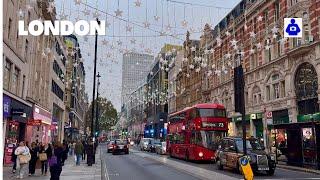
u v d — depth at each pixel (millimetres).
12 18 24578
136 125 120625
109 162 28328
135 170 21219
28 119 29484
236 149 19391
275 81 34656
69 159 32688
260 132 37031
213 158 26031
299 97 30672
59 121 56000
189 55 65250
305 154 21984
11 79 24750
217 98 50938
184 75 69375
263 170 17750
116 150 41594
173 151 33500
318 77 27922
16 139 27438
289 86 31875
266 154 18266
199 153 26188
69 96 67062
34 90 32812
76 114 83375
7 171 19391
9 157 23859
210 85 54375
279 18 33969
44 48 37219
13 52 24844
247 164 11578
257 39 38344
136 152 48781
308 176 17453
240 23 43312
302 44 29281
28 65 30234
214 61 52281
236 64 43812
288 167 22266
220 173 19016
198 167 23141
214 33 53156
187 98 67750
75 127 80250
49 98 42156
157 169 21828
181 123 31094
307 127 21844
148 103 105562
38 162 18250
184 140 29578
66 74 66188
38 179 15508
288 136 23938
